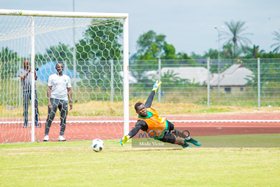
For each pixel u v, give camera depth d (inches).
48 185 573.9
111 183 580.1
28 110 1231.5
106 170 655.1
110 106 1732.3
